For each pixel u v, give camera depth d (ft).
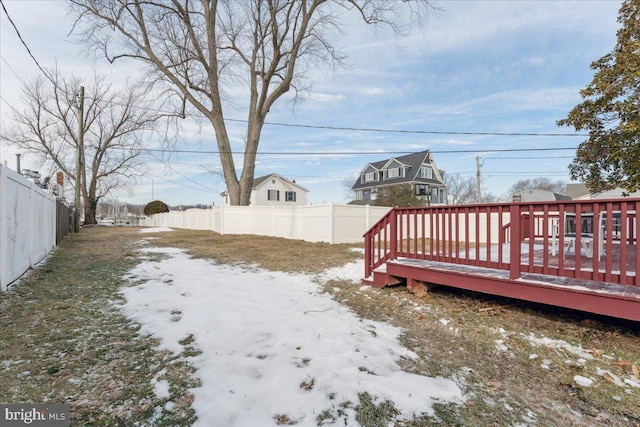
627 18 19.04
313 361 8.08
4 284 13.25
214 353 8.45
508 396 6.84
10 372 7.25
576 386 7.25
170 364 7.84
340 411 6.12
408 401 6.48
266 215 43.96
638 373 7.64
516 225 10.54
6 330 9.58
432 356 8.64
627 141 17.62
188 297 13.41
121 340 9.19
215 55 46.19
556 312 11.42
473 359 8.52
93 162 83.87
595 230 9.03
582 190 78.38
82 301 12.60
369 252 16.14
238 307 12.16
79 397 6.42
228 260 23.48
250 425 5.67
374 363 8.08
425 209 13.48
